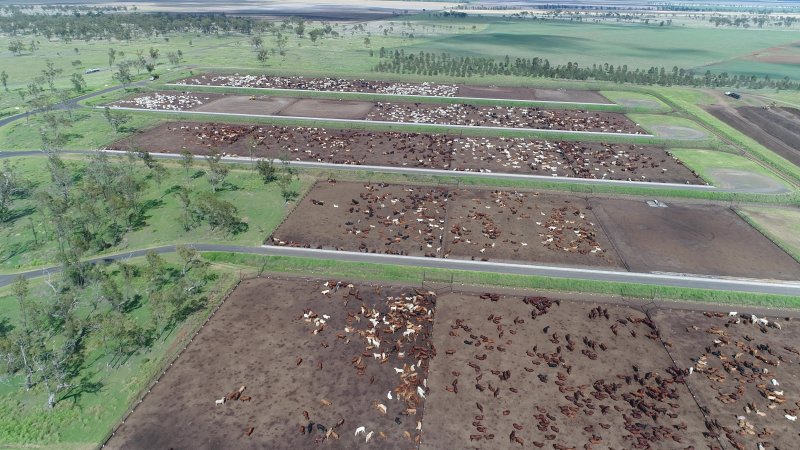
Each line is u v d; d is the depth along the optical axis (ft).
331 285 217.56
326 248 244.22
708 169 350.43
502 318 200.54
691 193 309.83
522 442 147.13
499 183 322.34
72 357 175.63
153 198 290.35
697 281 223.30
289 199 293.84
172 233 255.70
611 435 149.89
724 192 310.24
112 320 183.01
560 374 171.73
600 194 310.86
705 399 163.73
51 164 303.48
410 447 144.56
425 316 199.93
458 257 239.71
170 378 167.94
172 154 355.56
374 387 165.48
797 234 264.52
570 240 256.93
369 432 148.56
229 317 197.77
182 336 186.39
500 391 165.07
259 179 317.83
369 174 329.52
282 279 222.69
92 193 266.77
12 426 149.18
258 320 196.44
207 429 149.28
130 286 208.64
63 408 155.63
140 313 197.88
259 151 364.99
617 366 176.86
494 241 253.65
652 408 159.02
